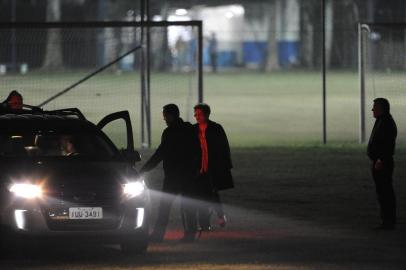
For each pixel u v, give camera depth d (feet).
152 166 145.18
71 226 127.34
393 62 609.42
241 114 426.10
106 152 142.31
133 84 464.65
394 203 156.46
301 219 168.25
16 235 125.80
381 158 154.40
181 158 144.46
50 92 399.03
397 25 294.46
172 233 155.43
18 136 141.49
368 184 214.28
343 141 313.73
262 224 162.91
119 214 129.39
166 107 144.56
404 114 332.19
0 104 159.22
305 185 212.84
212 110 446.19
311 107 457.27
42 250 138.31
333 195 197.77
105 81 480.64
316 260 129.18
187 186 145.38
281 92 560.61
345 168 242.17
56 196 127.13
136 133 312.29
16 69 635.66
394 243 143.43
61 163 134.31
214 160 149.07
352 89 574.15
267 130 358.02
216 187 150.10
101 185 129.59
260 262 127.75
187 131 144.87
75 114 153.79
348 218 169.27
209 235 152.35
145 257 132.26
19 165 132.36
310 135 337.93
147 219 132.05
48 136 142.41
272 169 240.73
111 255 134.10
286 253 134.82
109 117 146.30
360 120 301.43
